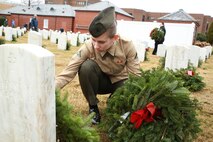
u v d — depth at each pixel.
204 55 13.40
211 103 4.79
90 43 3.06
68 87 4.84
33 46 1.88
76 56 3.09
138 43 10.59
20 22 49.09
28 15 48.34
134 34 25.78
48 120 1.84
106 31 2.62
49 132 1.87
